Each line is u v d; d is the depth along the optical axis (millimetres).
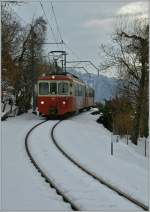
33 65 49969
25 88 52094
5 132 28625
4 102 47062
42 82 41375
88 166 18344
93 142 28016
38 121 39062
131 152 27891
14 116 44062
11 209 10984
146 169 20531
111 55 36969
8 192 12859
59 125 34719
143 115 39156
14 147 22672
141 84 35438
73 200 12211
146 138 41062
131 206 11797
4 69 45125
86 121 43656
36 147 22984
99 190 13562
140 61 35562
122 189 14133
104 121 44906
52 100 41094
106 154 23688
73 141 26703
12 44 46875
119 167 19484
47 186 14086
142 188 14625
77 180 15117
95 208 11422
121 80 37438
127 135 37312
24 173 15906
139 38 35219
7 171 16078
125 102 40938
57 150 22391
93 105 64500
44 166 17578
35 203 11711
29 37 50188
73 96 42250
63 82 41062
